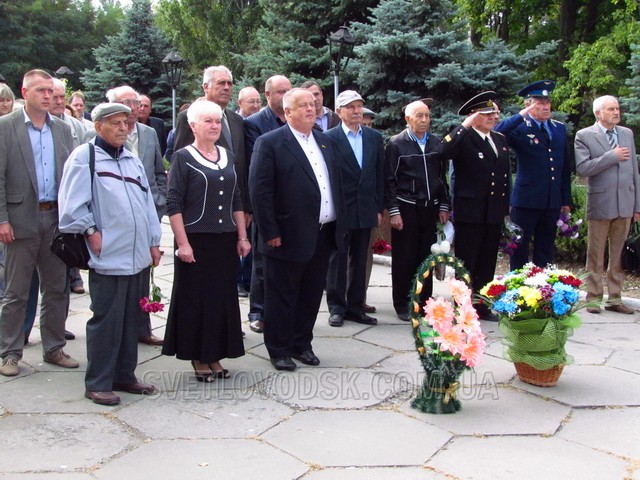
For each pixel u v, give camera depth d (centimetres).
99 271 380
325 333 531
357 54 1018
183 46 2530
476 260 571
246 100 613
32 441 339
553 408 388
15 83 3114
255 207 432
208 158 409
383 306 617
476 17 1728
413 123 552
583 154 592
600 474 312
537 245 606
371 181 538
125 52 1898
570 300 407
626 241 617
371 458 324
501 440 346
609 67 1384
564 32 1612
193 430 354
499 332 538
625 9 1411
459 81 933
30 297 477
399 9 966
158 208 535
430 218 559
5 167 417
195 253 403
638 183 598
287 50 1164
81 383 420
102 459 321
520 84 990
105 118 378
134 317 398
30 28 3175
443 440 345
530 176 579
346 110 534
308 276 455
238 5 2453
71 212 366
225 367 452
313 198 434
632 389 419
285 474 308
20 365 448
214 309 409
